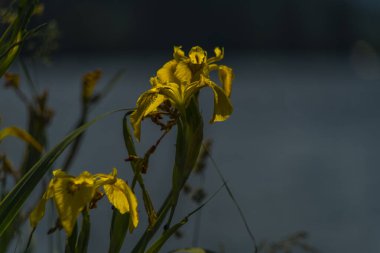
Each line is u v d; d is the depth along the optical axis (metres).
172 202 1.98
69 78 126.12
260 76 157.12
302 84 123.75
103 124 37.25
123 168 18.62
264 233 11.53
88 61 192.25
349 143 32.94
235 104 68.50
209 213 12.72
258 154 27.84
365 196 16.98
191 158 2.01
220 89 2.02
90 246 7.87
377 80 138.50
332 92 94.62
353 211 14.45
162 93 2.00
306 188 18.44
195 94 2.07
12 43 2.11
